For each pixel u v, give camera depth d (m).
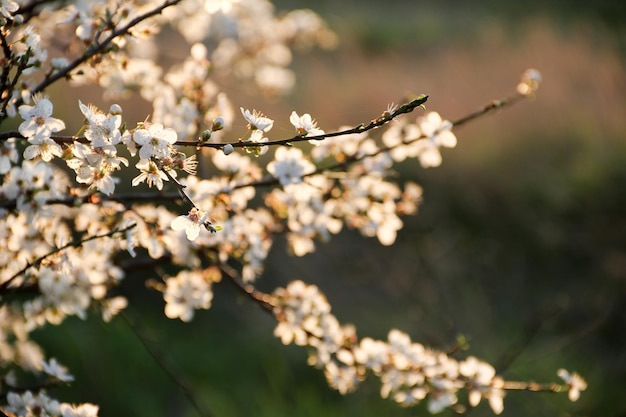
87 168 2.09
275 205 3.17
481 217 8.14
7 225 2.59
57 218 2.77
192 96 3.21
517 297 7.38
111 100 7.25
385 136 3.12
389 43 13.37
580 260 7.82
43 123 2.05
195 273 3.16
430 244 7.61
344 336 3.13
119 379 5.42
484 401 5.69
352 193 3.22
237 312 6.70
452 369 3.07
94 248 2.70
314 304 3.13
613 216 8.15
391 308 7.06
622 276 7.30
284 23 5.18
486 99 10.00
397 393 3.14
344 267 7.41
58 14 3.19
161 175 2.03
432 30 14.34
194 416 5.31
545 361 6.25
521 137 9.19
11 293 2.72
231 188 2.87
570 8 15.91
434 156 3.16
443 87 10.39
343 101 9.65
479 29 14.01
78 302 2.93
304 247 3.28
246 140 2.12
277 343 6.41
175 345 6.09
